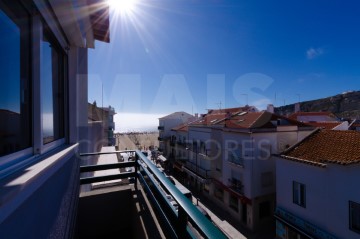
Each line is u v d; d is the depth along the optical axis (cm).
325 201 760
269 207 1314
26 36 138
